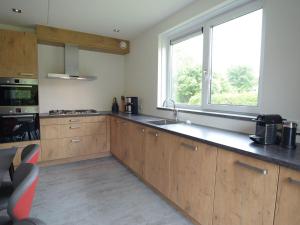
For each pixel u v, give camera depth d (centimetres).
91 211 212
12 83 305
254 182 131
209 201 167
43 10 276
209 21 253
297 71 157
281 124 150
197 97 282
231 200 148
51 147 341
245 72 213
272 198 121
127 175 306
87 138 372
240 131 201
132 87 420
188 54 296
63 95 398
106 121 389
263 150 134
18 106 312
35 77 321
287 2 162
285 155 123
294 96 160
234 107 224
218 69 247
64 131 351
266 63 179
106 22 320
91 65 420
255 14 202
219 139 168
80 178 295
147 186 270
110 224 191
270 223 123
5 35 298
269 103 178
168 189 220
